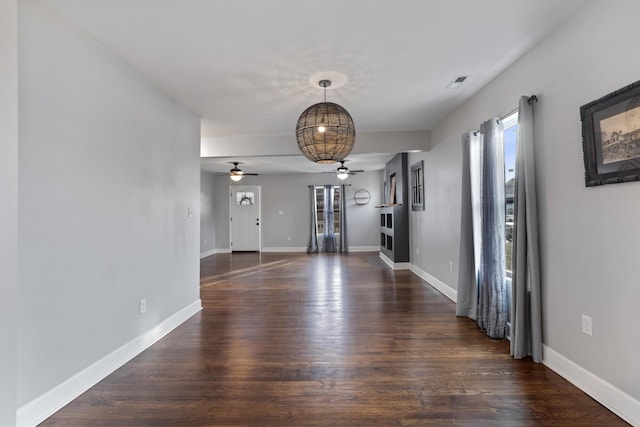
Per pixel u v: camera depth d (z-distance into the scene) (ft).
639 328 5.65
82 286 7.11
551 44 7.54
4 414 4.94
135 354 8.86
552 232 7.68
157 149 10.07
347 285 16.99
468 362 8.27
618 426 5.75
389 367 8.05
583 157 6.66
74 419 6.13
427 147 16.28
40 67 6.10
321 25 7.00
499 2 6.37
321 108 8.19
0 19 4.88
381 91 10.79
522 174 8.20
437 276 15.98
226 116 13.02
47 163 6.25
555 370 7.69
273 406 6.50
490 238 9.91
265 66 8.82
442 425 5.87
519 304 8.36
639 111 5.46
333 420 6.05
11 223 5.03
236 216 31.48
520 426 5.82
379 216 30.99
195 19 6.72
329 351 9.04
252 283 17.63
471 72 9.51
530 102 8.09
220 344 9.59
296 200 31.42
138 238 9.09
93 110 7.41
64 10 6.40
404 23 7.00
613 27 5.98
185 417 6.16
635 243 5.69
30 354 5.92
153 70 8.99
